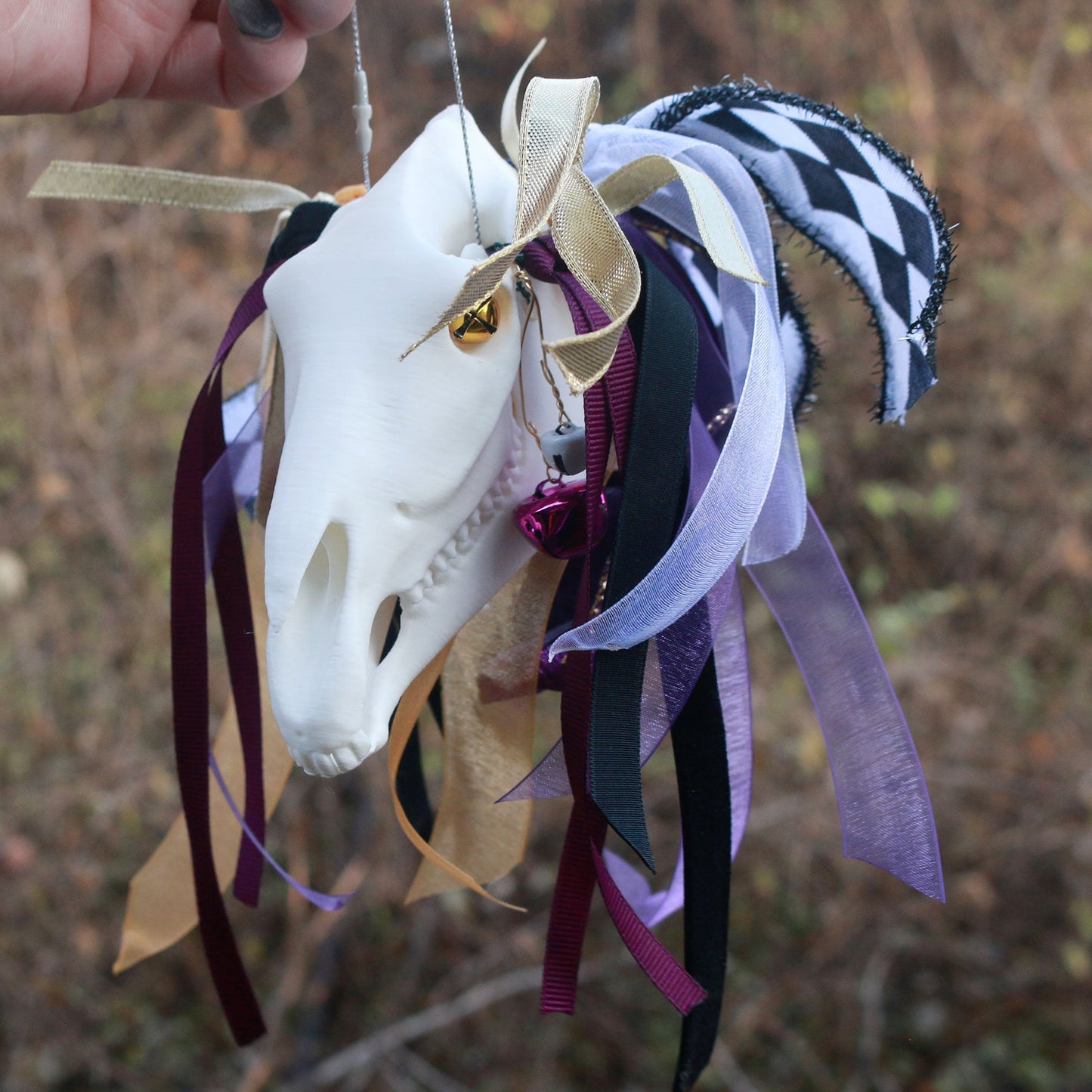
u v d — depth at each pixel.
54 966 1.11
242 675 0.47
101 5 0.48
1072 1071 1.06
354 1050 1.05
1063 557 1.29
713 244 0.40
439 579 0.41
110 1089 1.08
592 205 0.39
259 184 0.47
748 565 0.44
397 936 1.11
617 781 0.41
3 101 0.48
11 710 1.18
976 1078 1.06
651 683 0.43
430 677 0.43
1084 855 1.12
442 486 0.40
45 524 1.27
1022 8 1.60
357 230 0.41
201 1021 1.12
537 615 0.44
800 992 1.09
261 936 1.15
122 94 0.49
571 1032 1.10
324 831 1.14
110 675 1.20
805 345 0.48
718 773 0.44
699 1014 0.44
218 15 0.48
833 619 0.46
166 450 1.31
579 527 0.42
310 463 0.40
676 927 1.11
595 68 1.65
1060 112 1.53
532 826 1.14
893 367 0.45
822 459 1.30
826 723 0.47
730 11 1.59
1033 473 1.34
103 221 1.41
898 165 0.43
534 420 0.42
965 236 1.45
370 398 0.40
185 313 1.36
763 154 0.45
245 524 0.62
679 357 0.41
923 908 1.12
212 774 0.50
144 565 1.24
